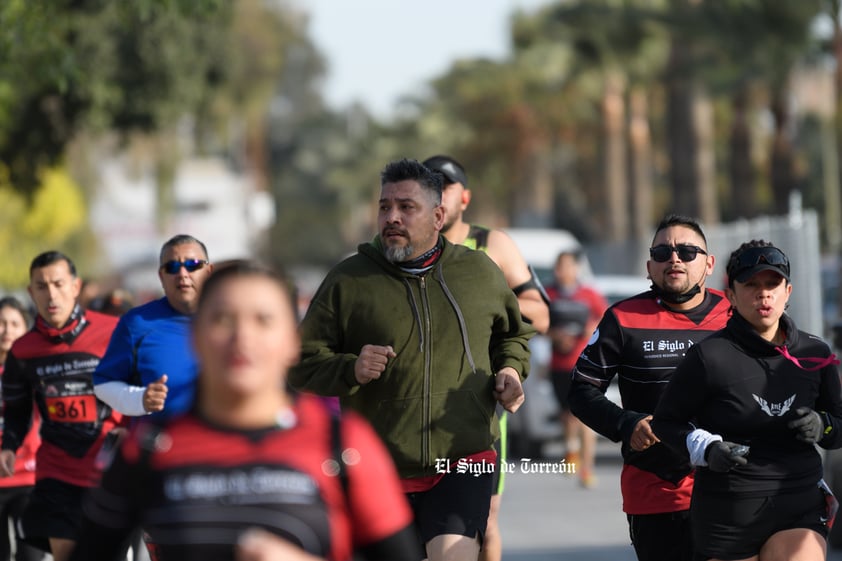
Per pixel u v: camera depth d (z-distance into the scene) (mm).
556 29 134125
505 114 171500
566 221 198875
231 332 9125
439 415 17156
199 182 194625
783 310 16203
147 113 66250
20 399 21609
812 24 80750
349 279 17469
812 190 183000
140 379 18672
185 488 9242
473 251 17953
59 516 20938
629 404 18484
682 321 18297
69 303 21219
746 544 16141
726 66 87688
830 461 28188
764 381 16062
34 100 63500
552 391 43125
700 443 15727
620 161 133375
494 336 18109
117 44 63781
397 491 9688
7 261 96625
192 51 67000
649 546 18203
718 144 173500
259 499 9219
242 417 9398
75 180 103688
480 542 17219
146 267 147375
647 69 116562
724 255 56469
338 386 16812
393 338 17266
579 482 39906
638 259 95312
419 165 17516
